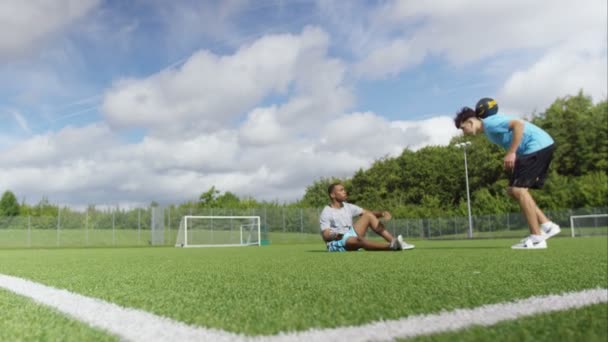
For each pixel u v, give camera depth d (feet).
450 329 3.44
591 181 98.37
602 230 88.38
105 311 4.63
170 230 82.58
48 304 5.17
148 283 7.14
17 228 73.46
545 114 119.85
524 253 13.37
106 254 23.67
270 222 89.86
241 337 3.35
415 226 102.58
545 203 101.30
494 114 15.23
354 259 12.55
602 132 109.50
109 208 80.07
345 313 4.17
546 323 3.55
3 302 5.38
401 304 4.59
